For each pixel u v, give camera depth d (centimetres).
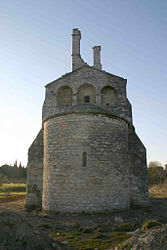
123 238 761
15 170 8044
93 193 1142
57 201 1181
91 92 1986
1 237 581
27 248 585
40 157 1730
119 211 1204
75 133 1230
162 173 5744
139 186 1598
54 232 849
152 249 562
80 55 2331
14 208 1614
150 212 1385
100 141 1234
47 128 1384
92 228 882
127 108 1855
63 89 2052
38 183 1678
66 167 1198
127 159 1406
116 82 1934
